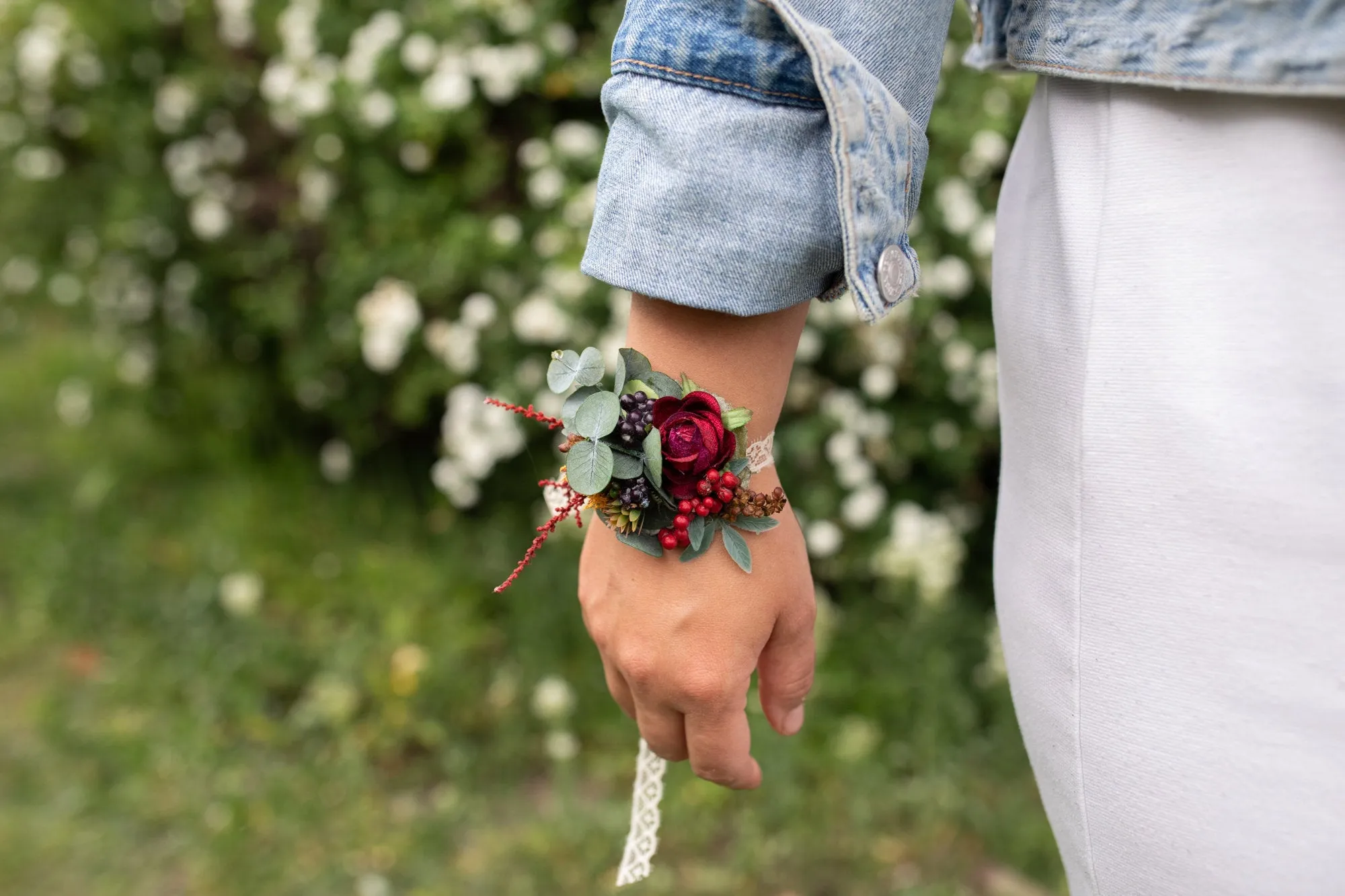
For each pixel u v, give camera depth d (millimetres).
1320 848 669
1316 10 631
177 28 3141
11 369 4039
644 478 806
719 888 1944
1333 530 652
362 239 2717
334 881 1970
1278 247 667
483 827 2104
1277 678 674
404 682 2291
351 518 2975
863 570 2469
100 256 3383
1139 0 702
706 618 801
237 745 2291
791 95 760
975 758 2197
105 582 2793
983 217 2395
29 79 3250
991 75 2381
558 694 2189
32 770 2248
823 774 2135
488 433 2428
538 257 2539
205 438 3324
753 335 808
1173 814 724
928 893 1915
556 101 2627
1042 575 813
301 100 2516
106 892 1970
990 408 2434
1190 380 691
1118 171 734
